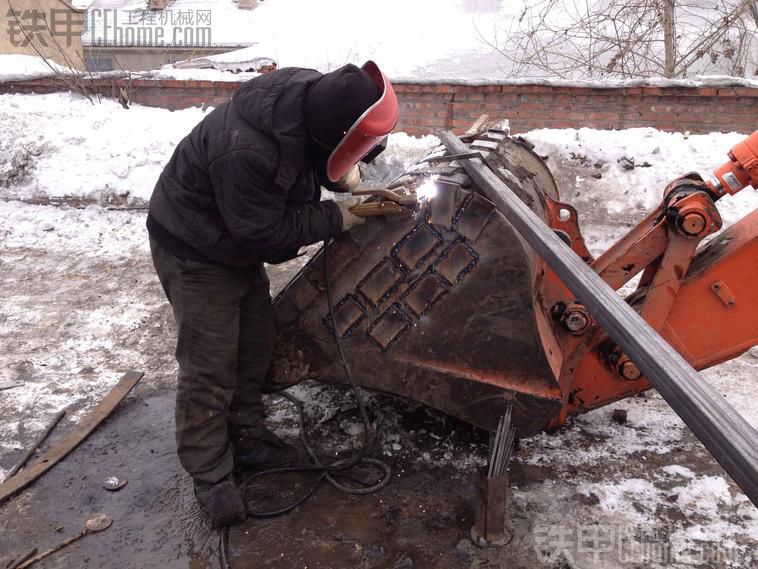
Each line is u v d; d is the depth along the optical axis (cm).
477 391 274
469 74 1606
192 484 296
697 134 739
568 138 672
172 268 250
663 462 301
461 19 2062
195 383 256
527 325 260
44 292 515
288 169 226
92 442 329
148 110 827
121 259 585
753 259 270
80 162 726
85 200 702
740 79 719
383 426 330
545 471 295
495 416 276
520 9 1973
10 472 305
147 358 414
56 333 445
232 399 290
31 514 279
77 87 875
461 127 812
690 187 277
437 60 1742
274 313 282
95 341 435
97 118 787
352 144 227
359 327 277
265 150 222
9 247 612
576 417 337
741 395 352
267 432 304
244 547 257
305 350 288
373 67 241
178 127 772
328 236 251
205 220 241
